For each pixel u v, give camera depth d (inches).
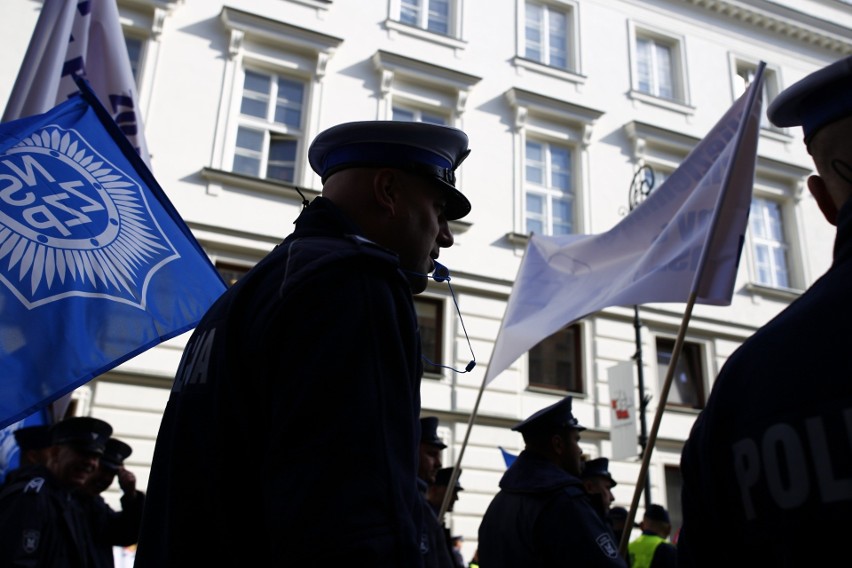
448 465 364.2
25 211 86.5
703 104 522.9
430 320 390.3
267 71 405.1
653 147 491.2
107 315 86.9
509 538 112.2
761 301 484.4
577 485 111.0
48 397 77.2
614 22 516.1
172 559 41.4
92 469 134.6
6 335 77.2
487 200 429.7
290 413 37.4
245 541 39.7
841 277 37.0
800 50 573.6
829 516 31.9
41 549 120.1
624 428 344.2
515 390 389.7
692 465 42.6
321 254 44.6
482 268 413.1
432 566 128.9
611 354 421.4
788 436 34.6
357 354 38.8
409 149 55.7
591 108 470.3
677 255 139.0
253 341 41.9
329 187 56.1
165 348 325.4
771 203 523.8
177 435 45.1
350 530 33.8
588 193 460.4
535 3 503.5
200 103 376.5
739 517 37.6
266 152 389.4
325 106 405.4
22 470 131.9
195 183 363.3
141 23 378.3
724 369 41.3
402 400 39.8
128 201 98.0
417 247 55.1
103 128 102.2
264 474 37.5
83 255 88.7
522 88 458.0
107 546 154.2
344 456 35.8
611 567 100.6
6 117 145.6
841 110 42.8
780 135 541.0
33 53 150.4
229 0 402.0
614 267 165.6
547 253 185.2
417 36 447.5
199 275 99.2
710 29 547.5
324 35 410.6
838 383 33.4
